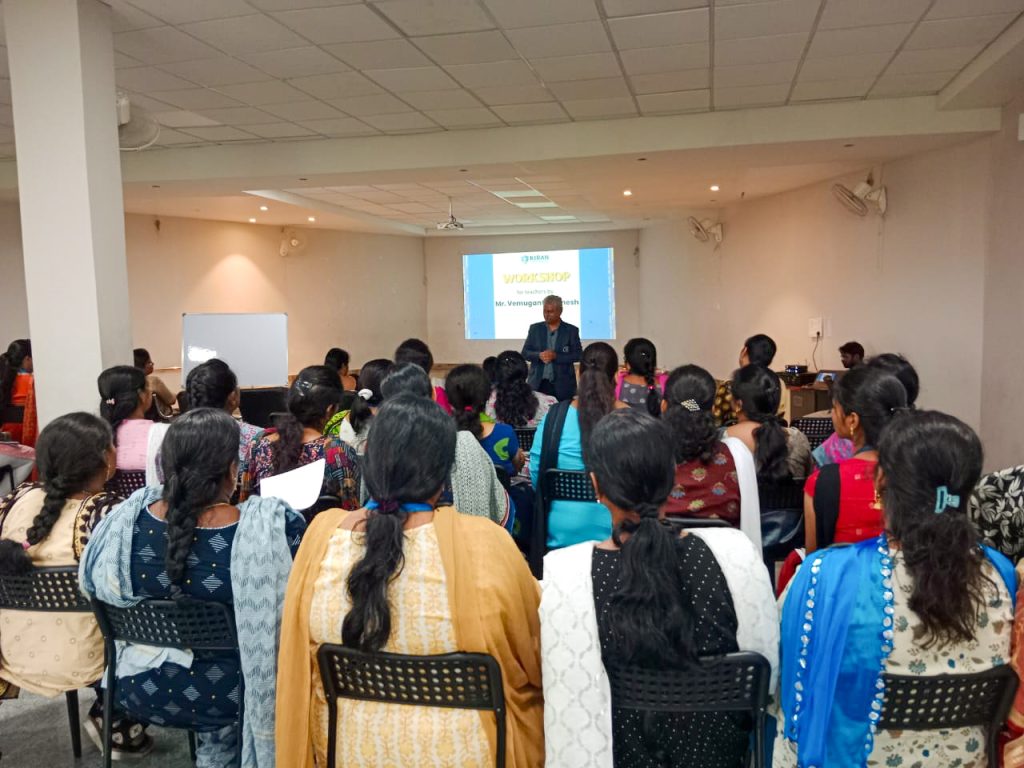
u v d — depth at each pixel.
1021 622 1.08
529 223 11.25
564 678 1.12
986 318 5.01
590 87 4.56
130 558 1.46
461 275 12.21
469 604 1.17
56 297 3.29
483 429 2.63
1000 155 4.76
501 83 4.44
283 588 1.43
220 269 9.56
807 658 1.12
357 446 2.76
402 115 5.14
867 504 1.67
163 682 1.54
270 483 1.96
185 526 1.42
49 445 1.70
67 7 3.17
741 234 9.07
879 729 1.12
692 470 2.06
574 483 2.31
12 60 3.24
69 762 2.06
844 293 7.01
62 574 1.64
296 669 1.25
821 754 1.11
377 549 1.16
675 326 10.72
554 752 1.13
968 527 1.06
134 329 8.58
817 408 6.63
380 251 11.63
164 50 3.79
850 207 6.58
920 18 3.51
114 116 3.38
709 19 3.50
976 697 1.10
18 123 3.26
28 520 1.73
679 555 1.15
